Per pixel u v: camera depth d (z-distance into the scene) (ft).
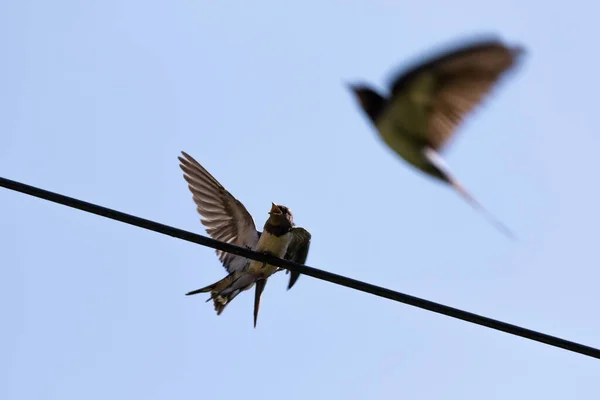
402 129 26.45
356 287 43.60
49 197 41.88
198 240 45.39
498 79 24.20
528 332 39.22
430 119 26.20
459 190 26.09
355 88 27.50
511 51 23.12
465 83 24.84
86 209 42.29
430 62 24.57
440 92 25.40
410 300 41.68
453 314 40.73
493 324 39.75
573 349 38.96
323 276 44.96
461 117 25.81
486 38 22.95
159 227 43.70
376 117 27.04
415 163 26.73
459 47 23.52
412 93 25.62
